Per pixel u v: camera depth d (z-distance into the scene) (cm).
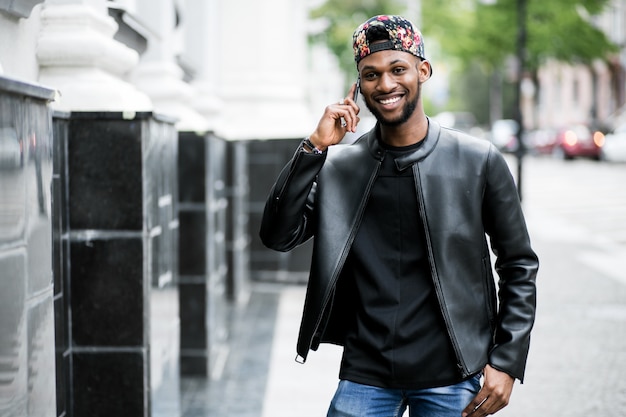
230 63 1354
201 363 773
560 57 3828
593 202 2467
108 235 479
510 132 5831
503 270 344
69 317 481
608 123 5375
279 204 332
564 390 698
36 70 491
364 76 326
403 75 323
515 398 675
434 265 327
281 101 1361
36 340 311
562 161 4709
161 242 527
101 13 536
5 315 275
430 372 329
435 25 4050
